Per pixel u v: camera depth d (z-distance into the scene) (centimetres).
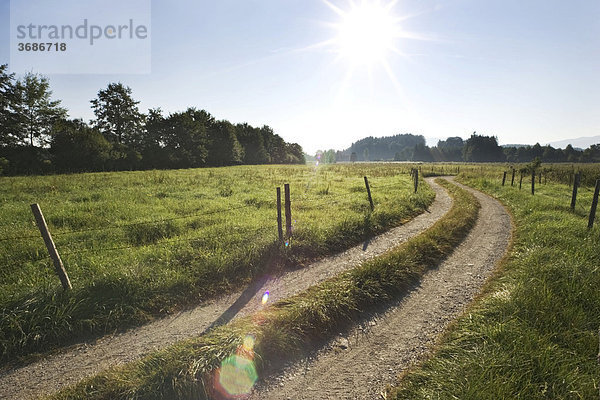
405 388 345
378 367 389
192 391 333
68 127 4316
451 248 856
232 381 356
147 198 1330
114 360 385
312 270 689
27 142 4169
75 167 3906
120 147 4909
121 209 1101
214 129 7181
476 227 1112
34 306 438
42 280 528
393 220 1160
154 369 350
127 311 482
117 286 509
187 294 546
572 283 533
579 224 937
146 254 661
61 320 431
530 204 1379
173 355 372
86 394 321
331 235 872
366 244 890
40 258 645
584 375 336
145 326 463
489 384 323
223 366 363
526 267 631
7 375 357
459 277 668
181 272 595
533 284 538
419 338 451
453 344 418
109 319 460
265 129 10412
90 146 4022
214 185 1966
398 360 402
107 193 1430
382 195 1666
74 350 405
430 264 737
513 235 993
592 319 445
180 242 743
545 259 657
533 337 397
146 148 5406
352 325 488
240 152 7662
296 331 444
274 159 10438
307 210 1220
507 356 364
